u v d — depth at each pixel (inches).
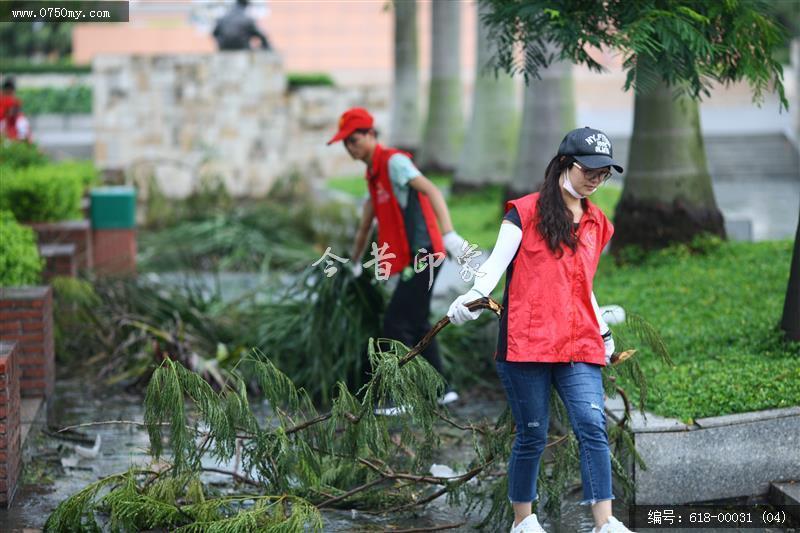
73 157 1424.7
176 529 281.7
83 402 442.0
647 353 389.4
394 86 1300.4
